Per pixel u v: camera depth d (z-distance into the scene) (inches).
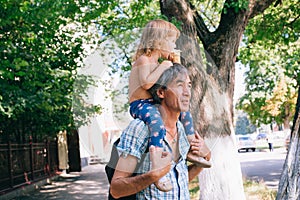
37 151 597.6
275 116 1204.5
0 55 311.9
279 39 410.6
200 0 399.2
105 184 526.6
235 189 246.5
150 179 68.8
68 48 393.1
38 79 334.6
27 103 315.9
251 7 265.7
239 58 464.8
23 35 343.3
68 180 609.6
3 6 315.3
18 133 513.7
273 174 537.3
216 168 243.6
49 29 361.7
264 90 837.8
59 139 730.8
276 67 534.9
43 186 558.6
